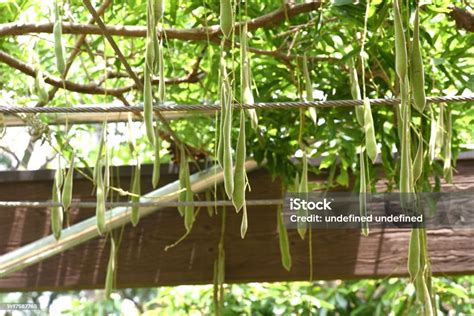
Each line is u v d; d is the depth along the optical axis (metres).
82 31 2.58
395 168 2.90
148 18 1.88
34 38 2.76
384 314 4.89
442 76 3.01
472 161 3.17
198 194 3.22
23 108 2.08
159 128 3.17
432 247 3.11
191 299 5.03
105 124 2.43
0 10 3.04
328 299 4.99
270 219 3.19
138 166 2.74
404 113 1.85
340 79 2.91
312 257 3.16
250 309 4.71
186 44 3.09
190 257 3.18
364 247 3.15
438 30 3.00
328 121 2.92
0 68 3.35
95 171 2.43
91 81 2.99
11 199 3.22
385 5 2.39
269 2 2.88
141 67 3.28
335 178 3.21
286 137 3.04
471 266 3.09
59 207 2.41
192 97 3.40
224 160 1.85
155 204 2.55
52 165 4.73
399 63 1.79
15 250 3.17
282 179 3.08
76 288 3.21
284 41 2.84
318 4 2.62
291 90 3.22
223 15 1.81
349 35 2.86
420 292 2.18
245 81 1.98
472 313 4.44
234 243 3.18
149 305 6.38
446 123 2.64
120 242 3.15
